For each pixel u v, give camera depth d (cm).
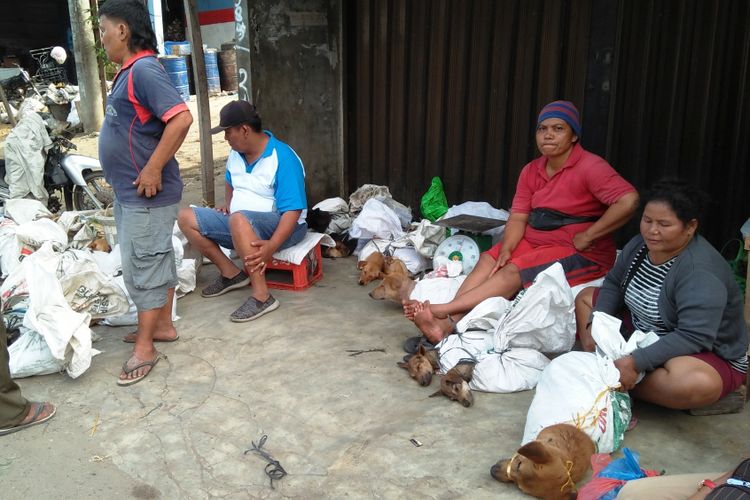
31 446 287
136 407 316
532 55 485
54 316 328
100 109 1167
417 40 543
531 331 321
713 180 436
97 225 570
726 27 412
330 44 585
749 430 283
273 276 484
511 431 286
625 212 349
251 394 324
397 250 485
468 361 321
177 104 314
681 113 438
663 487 194
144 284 335
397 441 281
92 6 1149
